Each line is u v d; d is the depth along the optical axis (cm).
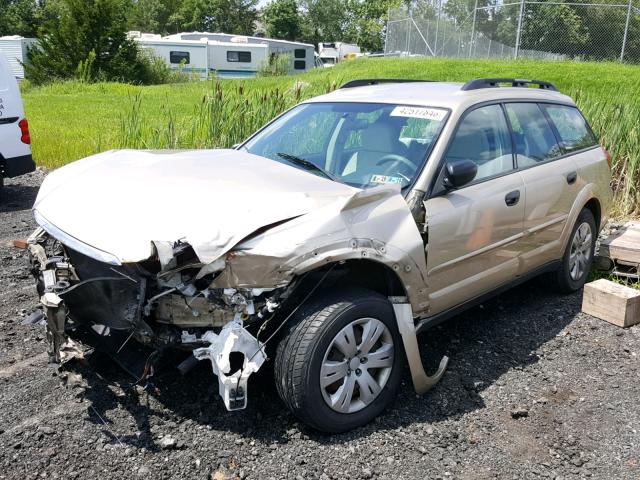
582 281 553
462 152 405
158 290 310
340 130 433
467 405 368
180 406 348
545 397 379
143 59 3356
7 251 616
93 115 1642
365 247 326
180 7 7662
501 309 510
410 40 2847
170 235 300
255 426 334
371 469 306
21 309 475
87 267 339
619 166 835
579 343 454
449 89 457
